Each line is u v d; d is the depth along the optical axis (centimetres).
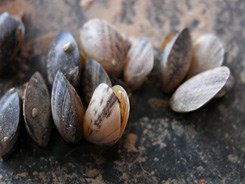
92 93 15
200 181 15
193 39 18
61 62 15
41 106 15
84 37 16
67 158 15
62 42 16
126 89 16
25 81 16
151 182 15
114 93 14
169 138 16
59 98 14
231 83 16
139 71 16
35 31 18
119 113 14
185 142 16
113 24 18
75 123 14
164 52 16
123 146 15
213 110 16
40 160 15
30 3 18
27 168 15
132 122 16
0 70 16
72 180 14
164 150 15
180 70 16
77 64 15
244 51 18
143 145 15
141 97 16
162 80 16
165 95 17
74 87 15
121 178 15
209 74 16
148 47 16
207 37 17
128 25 18
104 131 14
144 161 15
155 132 16
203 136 16
